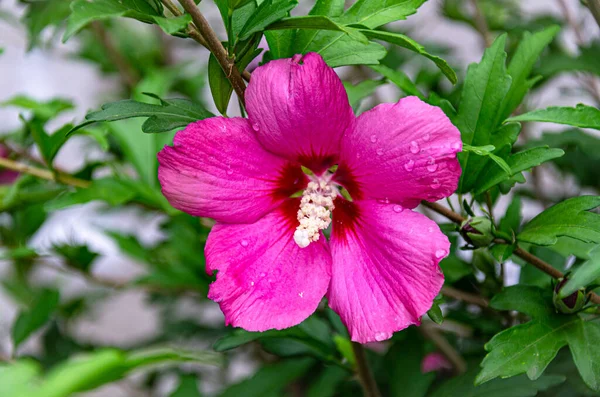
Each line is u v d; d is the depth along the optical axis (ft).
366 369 1.79
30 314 2.01
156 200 1.94
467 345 2.07
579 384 1.83
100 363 1.29
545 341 1.58
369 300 1.53
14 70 3.48
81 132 1.89
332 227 1.58
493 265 1.72
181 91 2.62
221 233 1.56
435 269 1.50
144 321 3.46
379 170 1.52
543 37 1.73
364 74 2.23
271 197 1.58
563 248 1.74
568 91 2.27
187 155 1.52
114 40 2.74
